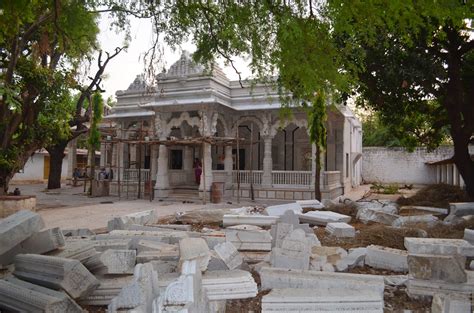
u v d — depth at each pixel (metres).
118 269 4.64
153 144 18.17
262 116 19.34
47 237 4.74
